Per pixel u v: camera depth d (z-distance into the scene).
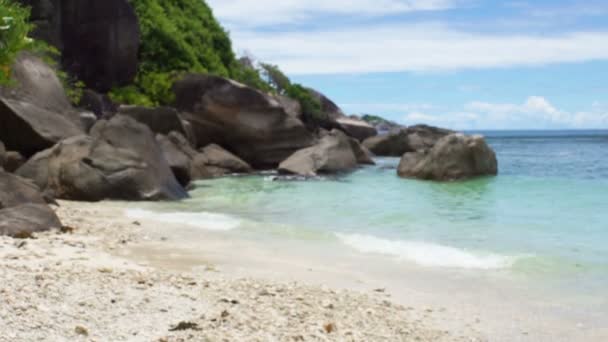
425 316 7.30
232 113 32.09
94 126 20.23
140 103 30.45
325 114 47.00
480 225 14.41
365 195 20.30
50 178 17.70
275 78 46.22
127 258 9.89
